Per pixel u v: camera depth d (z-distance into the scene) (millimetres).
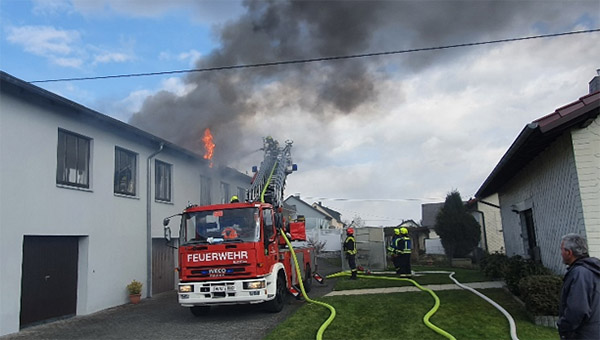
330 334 7176
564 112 6816
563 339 3740
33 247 9727
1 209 8766
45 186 9891
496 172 10602
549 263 9477
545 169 9148
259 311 9781
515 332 6609
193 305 8875
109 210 12016
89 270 11062
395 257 14609
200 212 9312
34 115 9727
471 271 16312
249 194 11477
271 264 9266
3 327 8562
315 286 13930
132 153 13484
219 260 8734
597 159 7137
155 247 14414
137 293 12438
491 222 23188
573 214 7617
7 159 8992
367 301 9758
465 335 6676
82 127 11180
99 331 8688
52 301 10086
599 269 3697
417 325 7441
